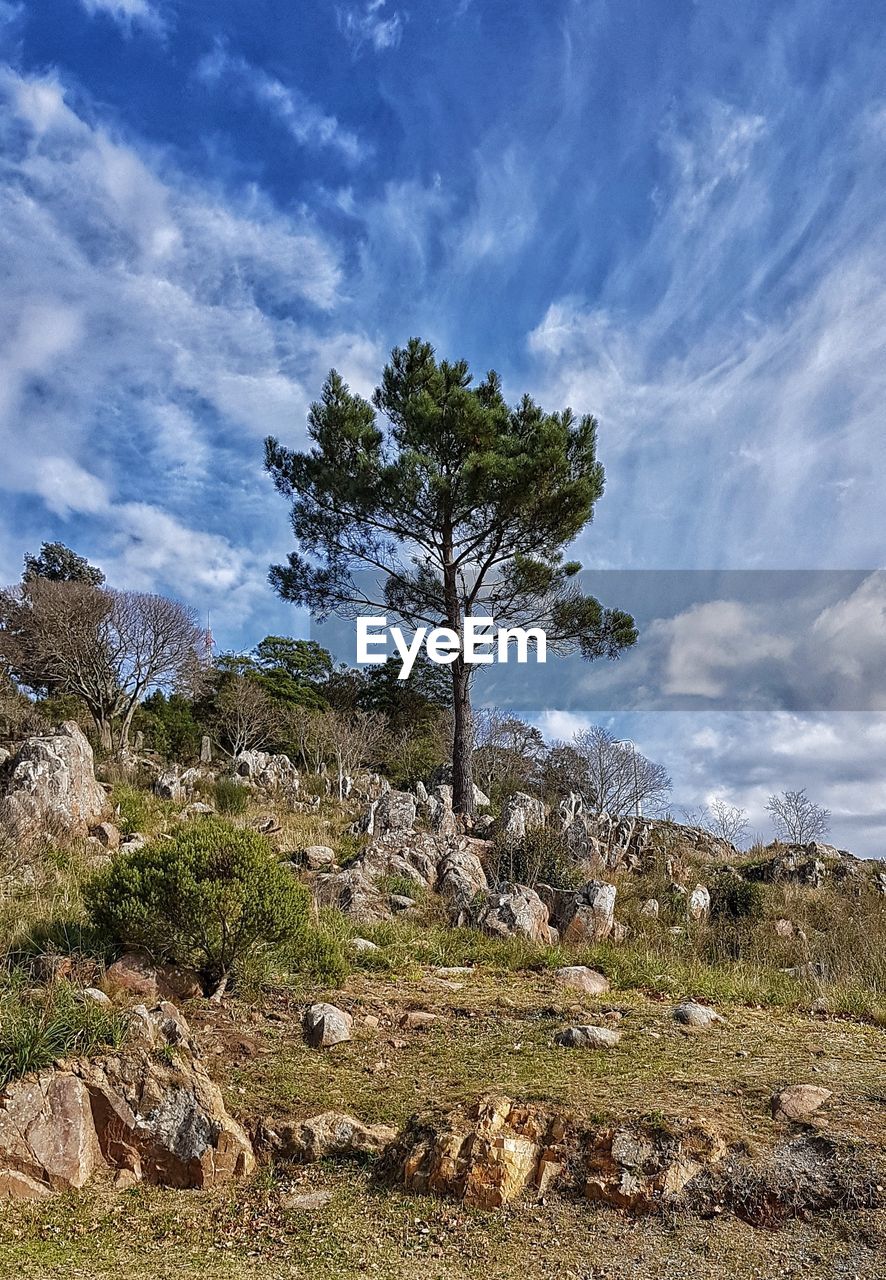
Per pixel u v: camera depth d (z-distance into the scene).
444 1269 3.79
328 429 19.78
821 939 11.07
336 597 21.09
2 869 9.62
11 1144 4.52
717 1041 6.26
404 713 33.38
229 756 31.28
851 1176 4.06
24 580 38.44
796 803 25.41
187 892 6.86
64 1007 5.27
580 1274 3.71
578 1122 4.61
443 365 20.59
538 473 18.27
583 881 13.61
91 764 14.52
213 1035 6.23
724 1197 4.09
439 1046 6.27
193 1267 3.84
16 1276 3.70
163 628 29.19
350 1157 4.79
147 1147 4.71
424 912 11.20
